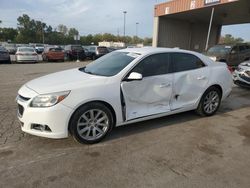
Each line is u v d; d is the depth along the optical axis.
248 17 22.06
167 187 2.78
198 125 4.75
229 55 12.79
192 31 25.23
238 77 8.38
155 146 3.80
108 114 3.86
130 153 3.55
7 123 4.50
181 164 3.29
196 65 5.00
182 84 4.70
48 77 4.22
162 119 5.03
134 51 4.57
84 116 3.67
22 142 3.76
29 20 95.00
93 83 3.74
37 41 94.44
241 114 5.56
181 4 19.02
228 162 3.38
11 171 2.99
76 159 3.33
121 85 3.93
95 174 2.99
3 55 17.66
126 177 2.95
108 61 4.59
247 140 4.11
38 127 3.53
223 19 23.48
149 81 4.23
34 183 2.78
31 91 3.59
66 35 104.62
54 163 3.21
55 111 3.41
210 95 5.25
